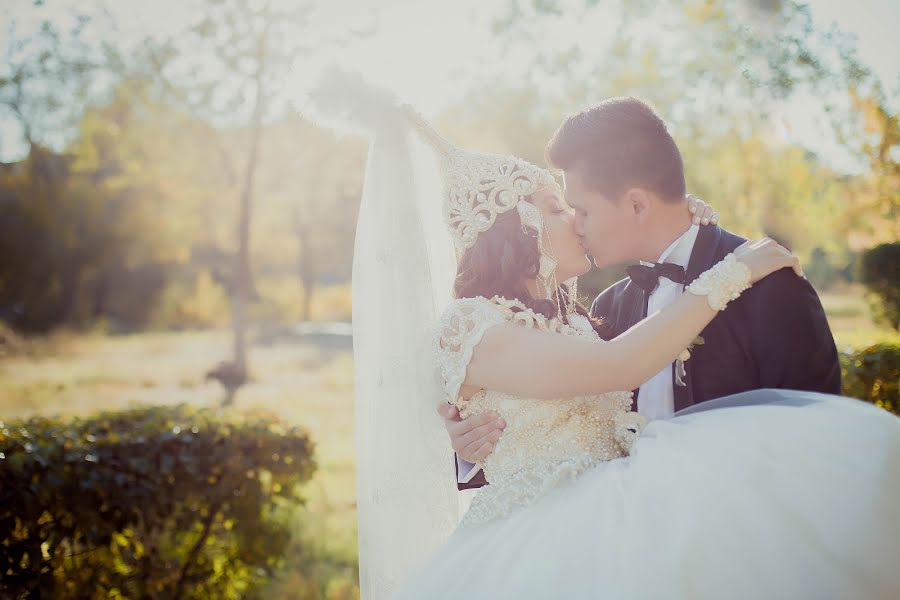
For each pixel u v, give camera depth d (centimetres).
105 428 427
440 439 208
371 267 213
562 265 210
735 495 155
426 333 208
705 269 205
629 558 154
